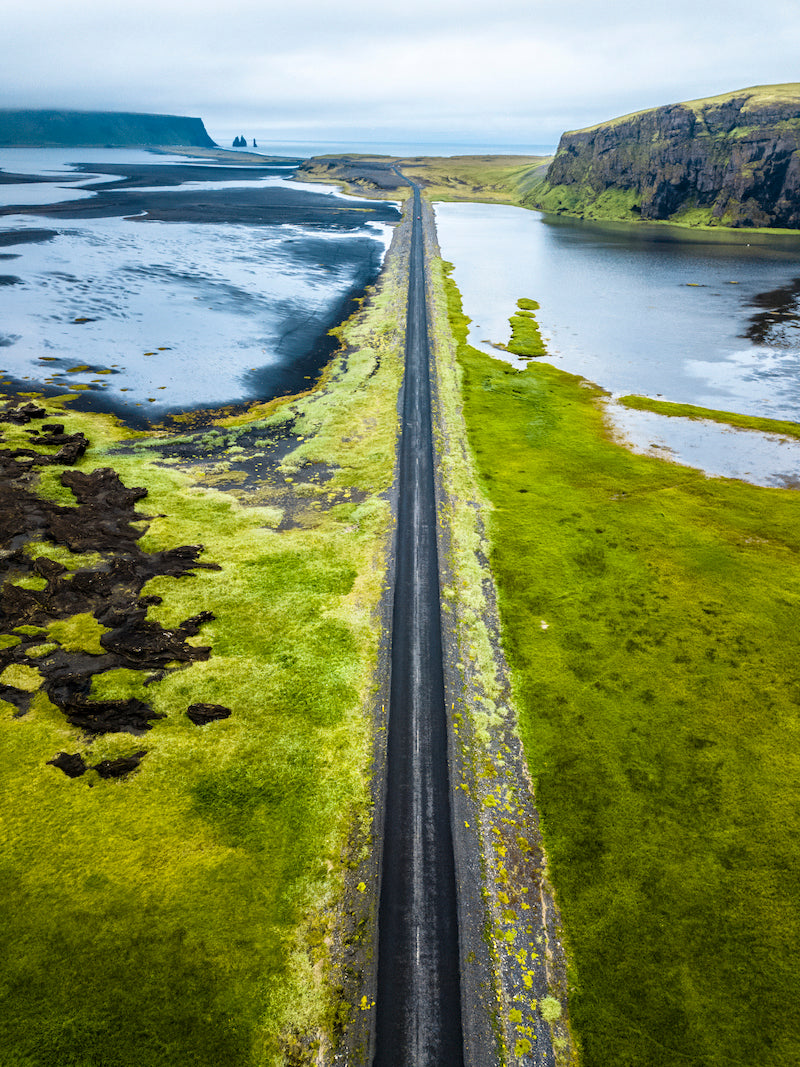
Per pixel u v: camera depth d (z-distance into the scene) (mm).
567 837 26984
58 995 21141
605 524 49750
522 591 41906
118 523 47000
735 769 29750
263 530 47812
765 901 24516
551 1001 21766
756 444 65438
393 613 39781
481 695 34000
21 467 52781
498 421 69625
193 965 22062
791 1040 20641
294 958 22562
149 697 32719
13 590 38781
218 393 73875
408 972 22469
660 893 24844
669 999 21734
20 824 26469
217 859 25500
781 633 38250
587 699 33656
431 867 25891
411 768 29984
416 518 50031
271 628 37812
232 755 29875
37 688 33000
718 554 45875
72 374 75562
